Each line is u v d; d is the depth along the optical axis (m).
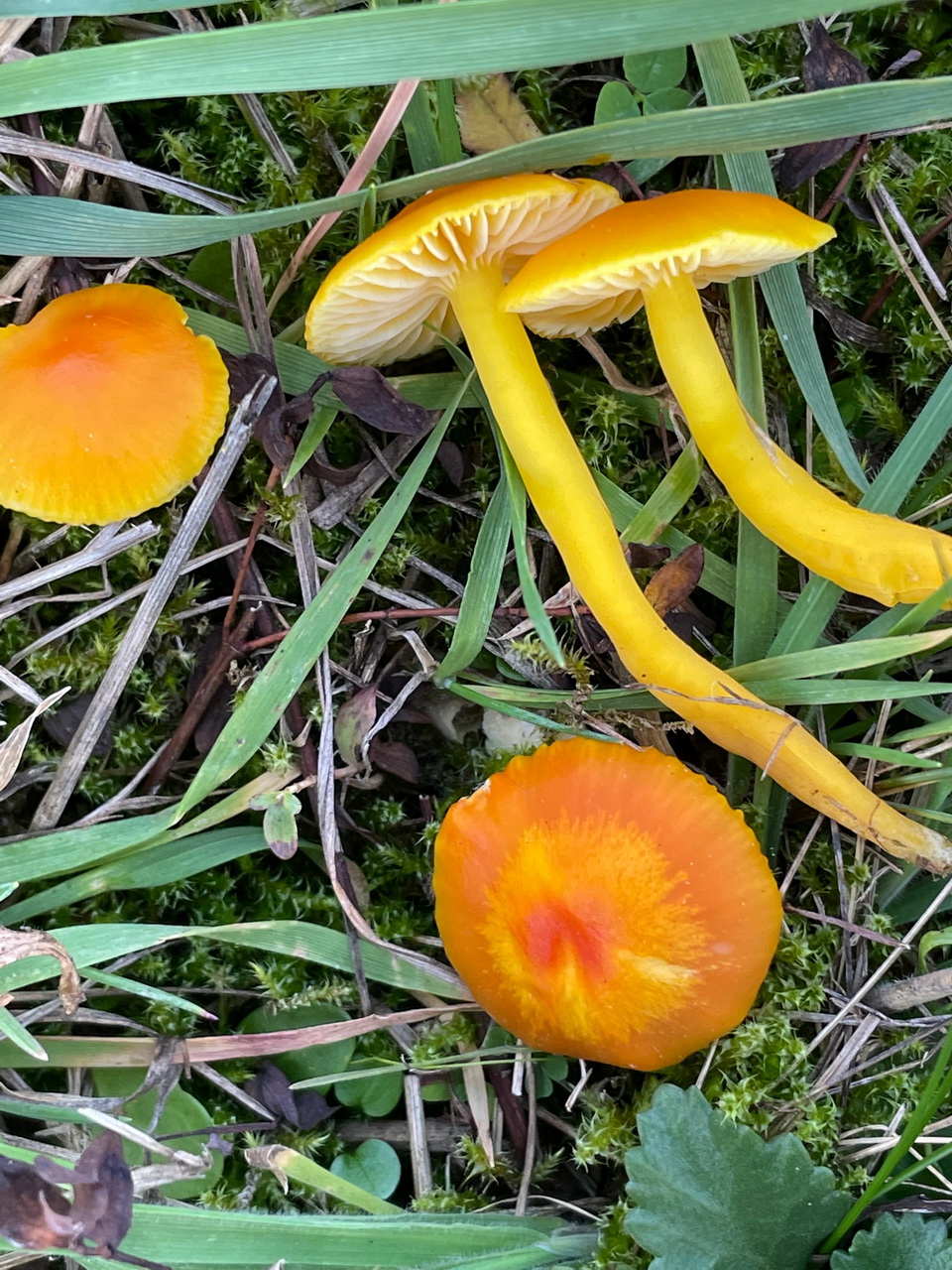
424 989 0.13
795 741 0.12
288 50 0.11
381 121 0.13
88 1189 0.10
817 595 0.13
